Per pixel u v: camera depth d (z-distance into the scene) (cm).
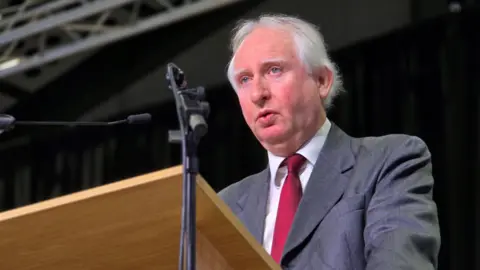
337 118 1105
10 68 1143
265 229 419
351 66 1117
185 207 260
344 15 1136
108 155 1288
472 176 1040
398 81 1088
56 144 1332
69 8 1161
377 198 373
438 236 346
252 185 446
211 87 1213
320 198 393
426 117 1067
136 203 265
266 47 431
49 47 1179
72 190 1307
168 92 1258
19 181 1352
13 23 1128
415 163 385
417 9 1098
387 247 332
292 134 425
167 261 292
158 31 1277
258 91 427
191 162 264
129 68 1297
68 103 1324
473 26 1068
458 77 1062
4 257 283
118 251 286
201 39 1246
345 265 363
